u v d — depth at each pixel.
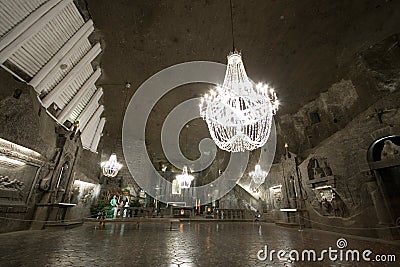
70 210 10.97
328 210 8.59
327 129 10.02
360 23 7.84
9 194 6.61
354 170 7.56
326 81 9.78
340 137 8.31
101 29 8.93
